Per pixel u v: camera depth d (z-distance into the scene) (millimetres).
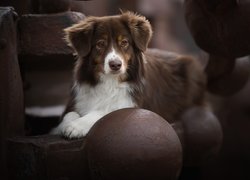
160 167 4320
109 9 11359
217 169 9883
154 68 5922
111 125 4418
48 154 4574
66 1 5262
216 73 6711
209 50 5922
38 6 5398
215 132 6191
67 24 5164
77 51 5102
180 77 6355
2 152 4707
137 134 4320
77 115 5316
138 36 5199
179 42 13406
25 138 4809
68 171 4625
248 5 5262
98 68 5141
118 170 4301
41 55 5172
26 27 5125
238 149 9992
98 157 4367
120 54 5059
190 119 6098
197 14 5750
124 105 5305
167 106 5941
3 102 4695
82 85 5387
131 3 11500
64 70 7141
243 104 9953
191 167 7391
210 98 8148
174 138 4445
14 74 4824
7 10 4781
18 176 4723
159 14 12023
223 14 5391
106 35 5078
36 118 6684
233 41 5484
